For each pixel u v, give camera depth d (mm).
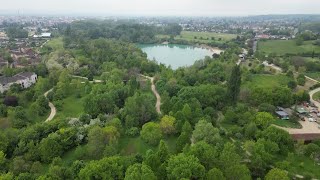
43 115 178125
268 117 158375
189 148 118562
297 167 125750
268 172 112438
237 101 192750
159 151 112125
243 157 124312
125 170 110062
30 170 115625
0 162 119938
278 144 135750
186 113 156375
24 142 133250
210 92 188750
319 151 131375
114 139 133750
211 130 133375
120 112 167500
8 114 167500
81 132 145125
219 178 99000
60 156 132375
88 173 105688
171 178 101625
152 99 192500
